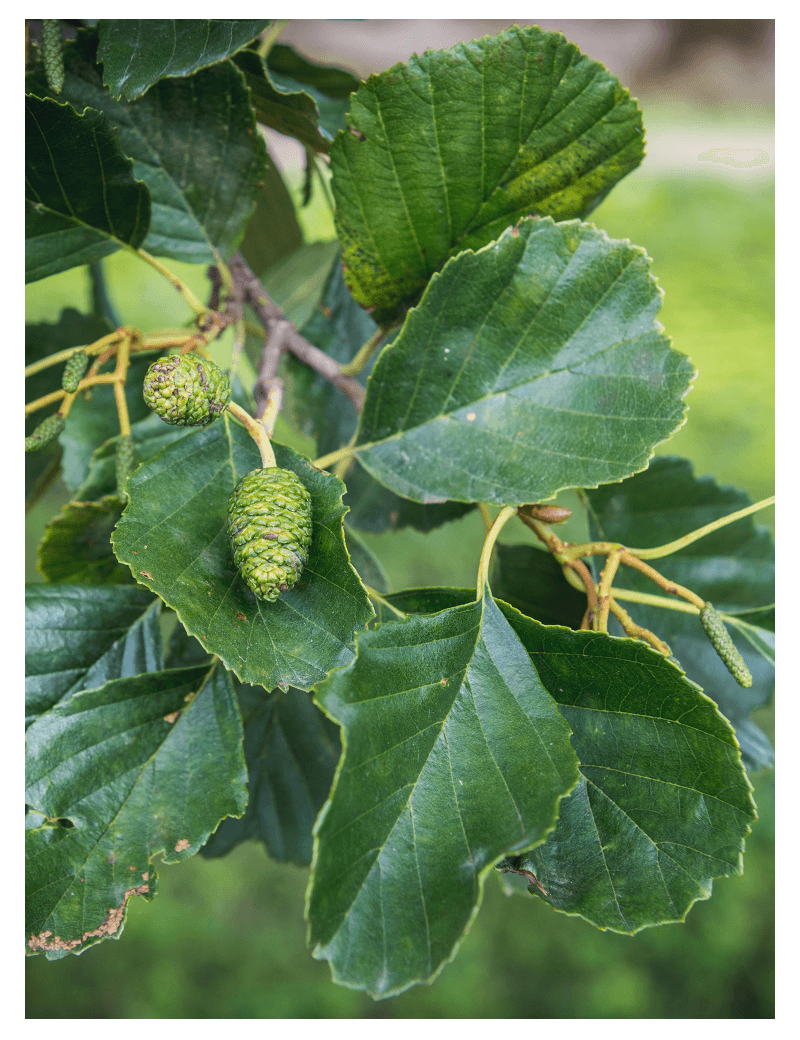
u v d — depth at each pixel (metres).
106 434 0.40
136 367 0.39
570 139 0.33
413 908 0.29
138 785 0.32
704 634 0.38
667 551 0.33
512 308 0.33
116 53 0.33
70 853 0.31
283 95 0.35
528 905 1.03
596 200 0.34
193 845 0.32
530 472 0.32
